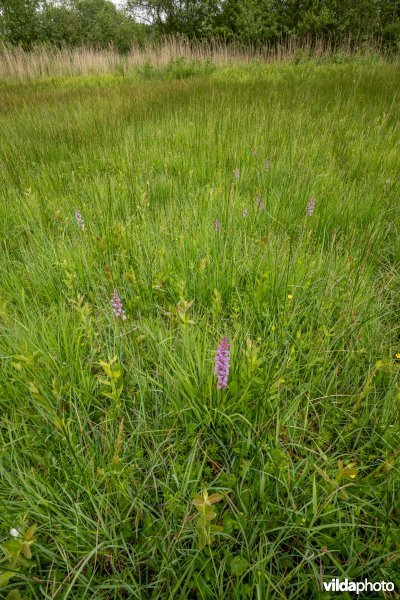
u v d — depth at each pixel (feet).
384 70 36.32
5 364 6.70
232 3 70.23
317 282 8.86
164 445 6.25
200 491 5.39
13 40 79.77
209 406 6.31
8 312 8.23
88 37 98.63
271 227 11.00
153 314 8.82
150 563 4.84
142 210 11.82
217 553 4.86
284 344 7.41
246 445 5.93
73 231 11.09
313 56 49.44
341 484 5.44
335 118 21.47
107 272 8.75
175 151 17.26
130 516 5.46
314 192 12.44
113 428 6.23
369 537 5.13
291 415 6.35
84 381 6.64
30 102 29.91
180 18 78.48
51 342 7.23
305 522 5.09
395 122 20.71
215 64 47.47
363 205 11.62
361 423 6.27
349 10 57.06
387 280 9.59
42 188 14.32
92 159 17.19
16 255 10.75
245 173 14.55
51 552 4.78
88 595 4.75
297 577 4.83
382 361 6.91
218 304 7.94
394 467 5.29
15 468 5.65
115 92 31.99
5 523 4.89
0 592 4.58
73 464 5.66
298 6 61.62
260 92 28.91
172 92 30.25
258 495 5.47
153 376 7.26
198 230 10.43
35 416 6.18
